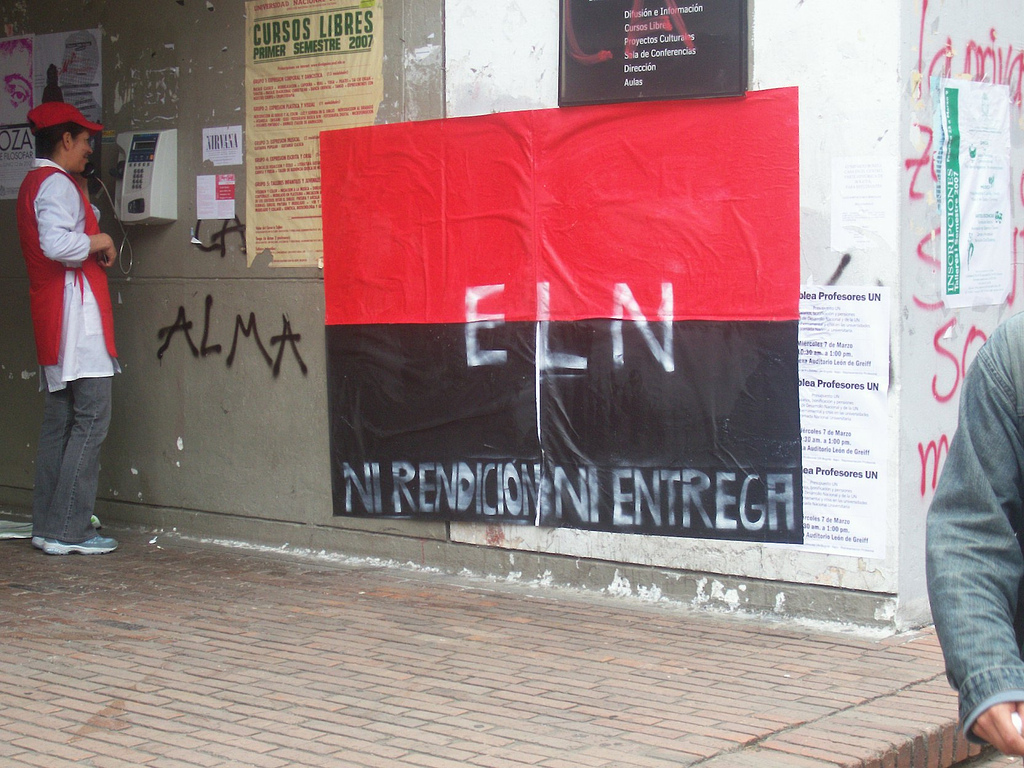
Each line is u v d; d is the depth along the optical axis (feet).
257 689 13.79
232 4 21.56
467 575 19.44
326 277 20.63
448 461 19.51
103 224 23.54
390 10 19.69
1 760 11.55
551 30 17.93
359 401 20.43
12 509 25.82
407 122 19.56
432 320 19.48
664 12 16.84
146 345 23.22
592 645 15.55
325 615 17.16
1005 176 17.28
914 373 15.84
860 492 15.90
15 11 24.70
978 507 6.89
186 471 22.89
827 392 16.07
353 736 12.20
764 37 16.22
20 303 25.30
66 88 24.03
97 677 14.26
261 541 21.91
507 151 18.51
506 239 18.65
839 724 12.51
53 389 21.29
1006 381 6.98
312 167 20.79
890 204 15.40
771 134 16.24
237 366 22.00
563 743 11.96
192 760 11.53
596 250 17.79
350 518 20.75
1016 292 17.74
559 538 18.52
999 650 6.53
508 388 18.78
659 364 17.38
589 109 17.66
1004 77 17.12
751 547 16.80
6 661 14.96
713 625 16.46
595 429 18.02
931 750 12.41
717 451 16.99
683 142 16.92
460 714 12.89
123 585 19.10
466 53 18.85
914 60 15.48
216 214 22.06
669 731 12.30
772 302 16.39
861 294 15.70
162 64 22.58
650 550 17.69
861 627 16.02
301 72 20.75
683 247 17.04
